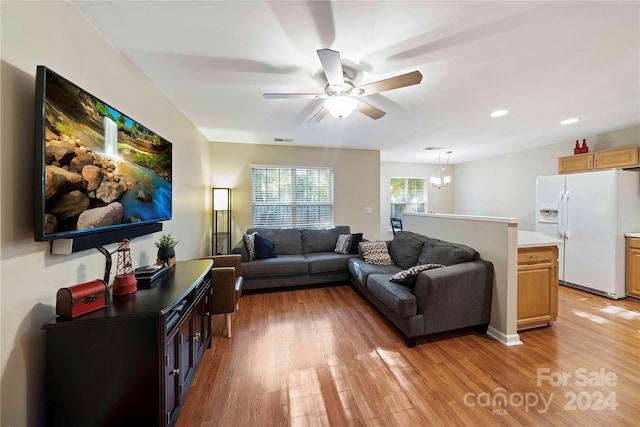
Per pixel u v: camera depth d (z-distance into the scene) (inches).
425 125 135.4
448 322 87.5
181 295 54.6
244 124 132.0
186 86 88.3
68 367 43.8
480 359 78.0
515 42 64.2
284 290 141.9
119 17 54.9
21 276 40.9
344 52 67.9
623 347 83.7
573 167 153.8
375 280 103.0
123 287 54.6
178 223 110.3
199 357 71.7
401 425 55.1
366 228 200.2
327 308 117.3
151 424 45.7
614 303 121.0
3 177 38.6
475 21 56.5
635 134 136.9
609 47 66.6
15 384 39.9
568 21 56.6
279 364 76.2
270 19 55.6
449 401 61.6
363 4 51.3
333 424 55.6
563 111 114.4
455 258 96.0
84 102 48.9
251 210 177.8
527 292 93.2
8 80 39.1
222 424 55.7
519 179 206.2
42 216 40.0
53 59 46.9
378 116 93.8
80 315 44.5
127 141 63.2
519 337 89.6
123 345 45.1
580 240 137.9
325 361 77.5
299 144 181.3
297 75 80.6
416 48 66.4
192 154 130.4
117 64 66.5
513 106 107.8
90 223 50.3
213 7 51.9
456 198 275.4
